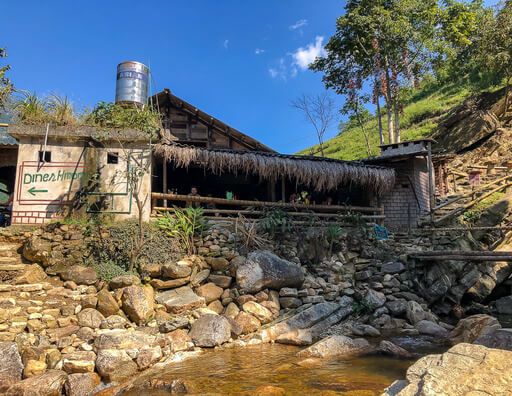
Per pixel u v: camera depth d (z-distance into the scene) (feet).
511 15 83.35
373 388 21.35
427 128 103.14
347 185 52.75
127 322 29.96
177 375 24.04
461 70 100.42
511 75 85.40
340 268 42.19
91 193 38.27
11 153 46.24
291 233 42.91
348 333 33.81
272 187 45.98
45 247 34.06
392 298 39.70
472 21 85.15
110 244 35.70
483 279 44.29
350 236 45.03
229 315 33.78
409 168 54.85
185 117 59.93
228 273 36.86
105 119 40.75
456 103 110.52
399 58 80.28
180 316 31.99
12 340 26.09
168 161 41.98
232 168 43.01
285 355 28.17
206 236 39.04
